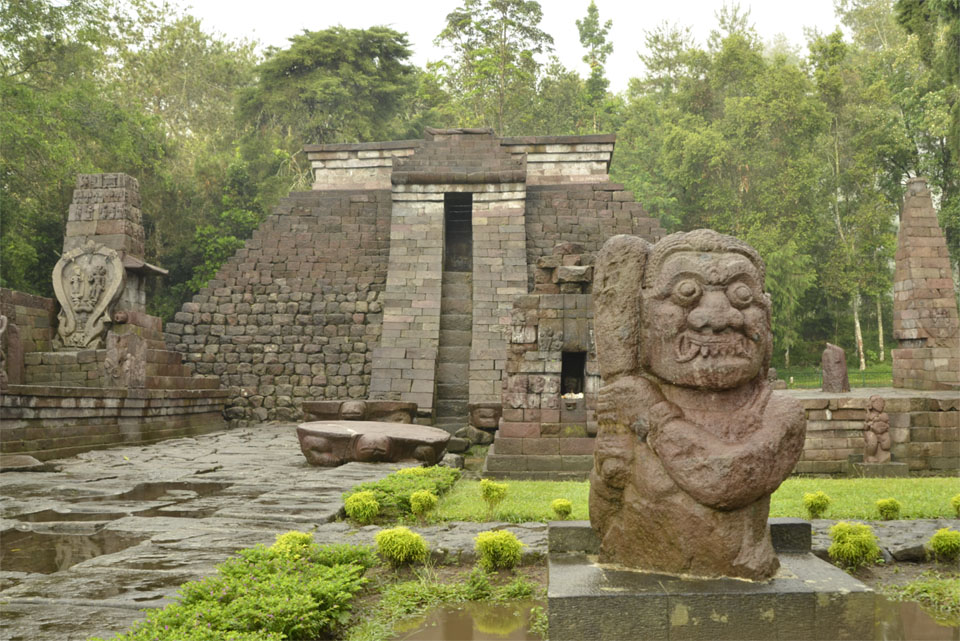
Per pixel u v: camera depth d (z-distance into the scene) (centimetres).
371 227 2275
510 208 2141
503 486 703
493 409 1625
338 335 2130
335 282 2198
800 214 3806
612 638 414
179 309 3334
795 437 463
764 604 416
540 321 1288
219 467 1163
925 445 1371
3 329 1374
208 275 3188
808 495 690
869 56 3950
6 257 2534
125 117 2722
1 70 2470
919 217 1902
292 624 398
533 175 2394
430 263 2083
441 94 4266
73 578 511
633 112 4716
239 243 3216
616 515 493
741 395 477
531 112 4325
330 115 3822
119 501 841
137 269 1809
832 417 1370
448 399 1878
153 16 4131
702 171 4041
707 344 466
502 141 2400
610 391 493
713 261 476
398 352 1886
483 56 4009
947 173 2544
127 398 1562
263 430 1892
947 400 1379
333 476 998
